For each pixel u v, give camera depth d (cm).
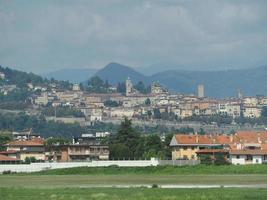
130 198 18638
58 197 19150
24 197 19312
